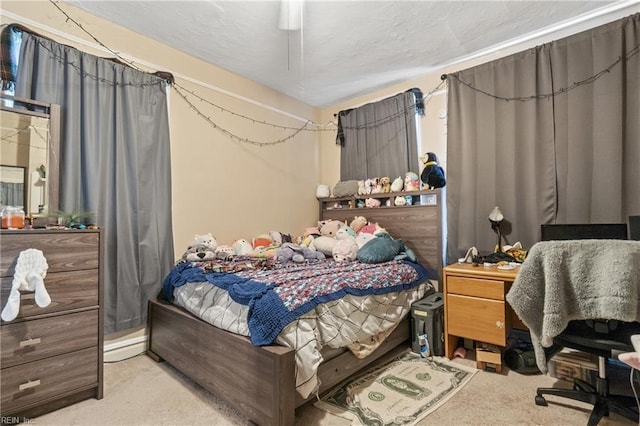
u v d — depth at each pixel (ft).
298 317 5.18
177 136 9.08
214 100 10.00
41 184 6.57
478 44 9.04
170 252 8.65
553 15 7.82
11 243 5.08
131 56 8.21
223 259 8.38
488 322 6.93
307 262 8.74
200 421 5.24
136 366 7.32
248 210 10.84
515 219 8.70
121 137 7.84
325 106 13.65
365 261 8.79
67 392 5.59
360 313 6.45
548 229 7.31
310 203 13.23
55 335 5.49
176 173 9.04
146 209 8.20
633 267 4.36
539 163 8.37
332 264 8.46
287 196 12.25
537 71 8.44
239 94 10.69
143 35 8.44
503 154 8.93
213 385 5.81
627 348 4.54
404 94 11.09
